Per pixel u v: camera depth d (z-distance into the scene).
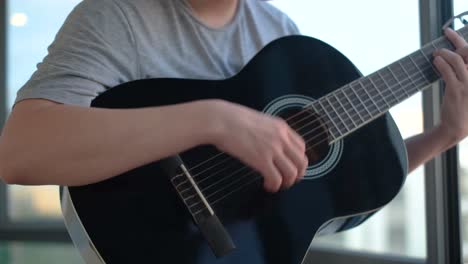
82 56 0.76
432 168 1.53
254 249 0.78
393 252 1.69
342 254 1.82
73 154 0.67
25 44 2.68
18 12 2.68
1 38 2.68
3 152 0.69
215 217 0.76
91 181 0.69
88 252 0.73
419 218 1.61
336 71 0.98
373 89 0.96
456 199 1.51
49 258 2.56
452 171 1.51
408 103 1.56
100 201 0.73
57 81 0.73
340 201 0.88
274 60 0.94
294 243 0.81
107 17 0.82
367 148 0.93
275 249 0.80
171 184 0.76
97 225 0.72
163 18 0.89
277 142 0.72
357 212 0.89
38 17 2.66
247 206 0.80
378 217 1.73
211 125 0.70
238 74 0.91
